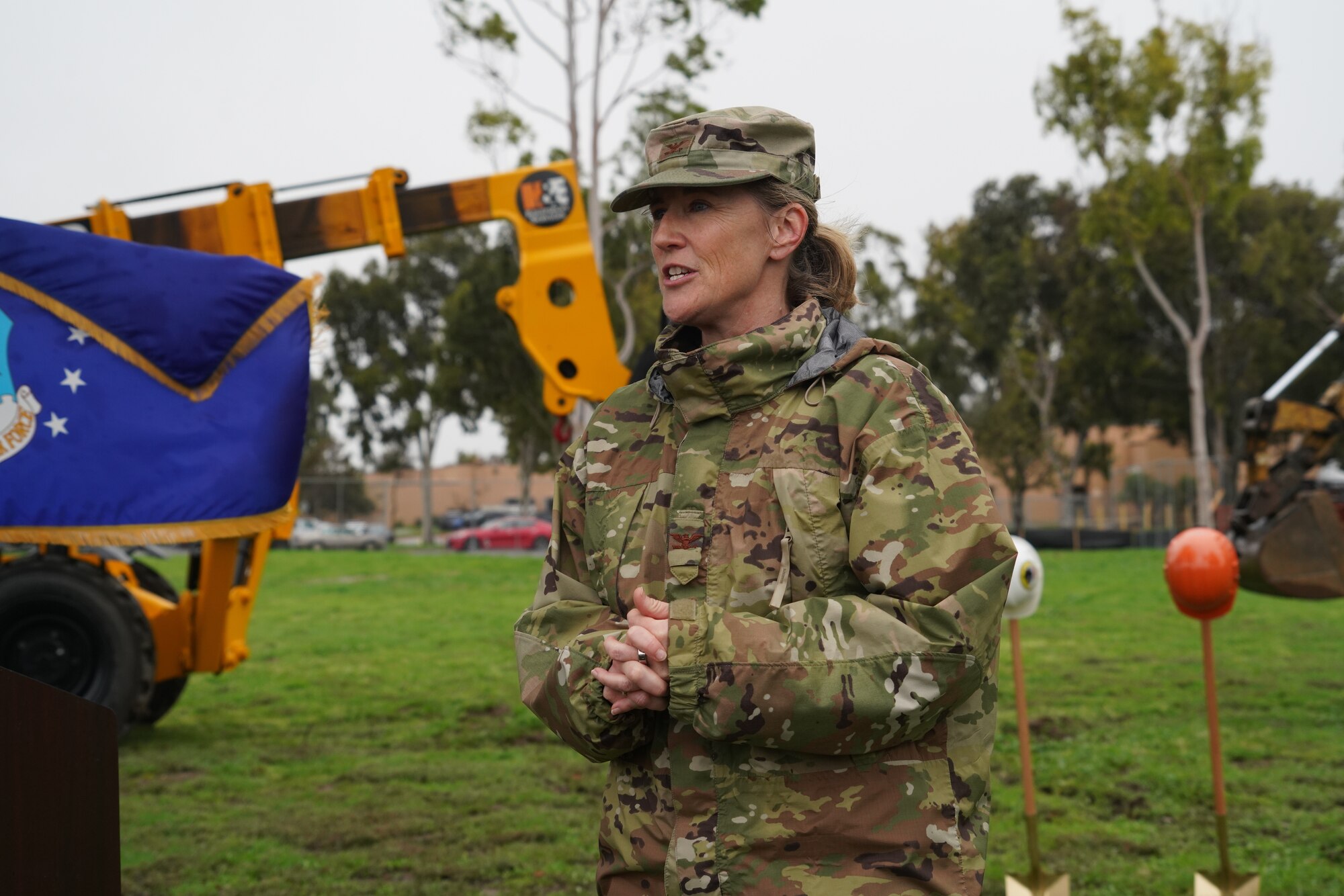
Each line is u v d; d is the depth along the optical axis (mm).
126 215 6578
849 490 1522
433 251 43906
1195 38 27109
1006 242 39844
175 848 4539
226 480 3367
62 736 1595
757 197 1630
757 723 1404
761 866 1467
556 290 7434
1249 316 36656
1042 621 12109
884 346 1616
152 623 6535
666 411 1698
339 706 7910
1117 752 5906
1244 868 4074
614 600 1633
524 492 42875
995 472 37594
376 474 56438
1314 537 6070
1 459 3172
